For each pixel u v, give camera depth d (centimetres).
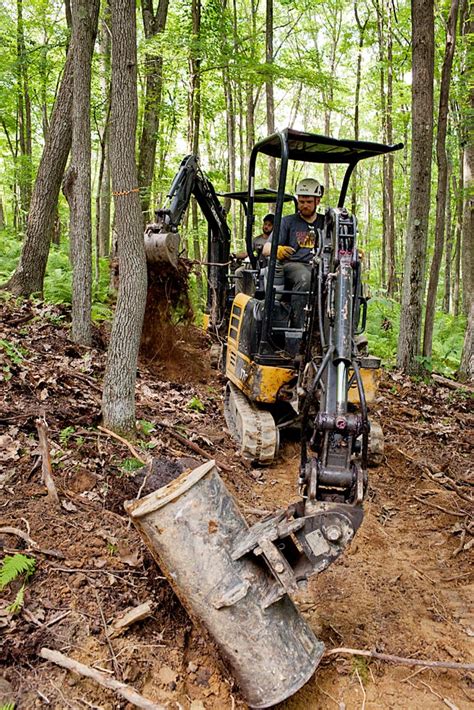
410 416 823
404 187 2605
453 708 317
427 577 439
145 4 1468
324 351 449
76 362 726
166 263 833
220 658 301
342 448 359
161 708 293
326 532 314
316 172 4128
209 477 318
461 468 651
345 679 333
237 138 2836
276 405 669
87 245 798
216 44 1408
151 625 347
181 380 858
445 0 1612
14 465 459
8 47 1493
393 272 2177
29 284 992
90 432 532
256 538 304
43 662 309
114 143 511
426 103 995
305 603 399
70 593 354
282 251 659
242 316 681
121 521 425
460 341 1399
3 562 360
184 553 300
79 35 757
